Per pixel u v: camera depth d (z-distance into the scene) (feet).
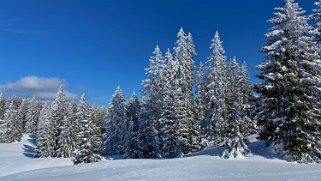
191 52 170.09
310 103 86.63
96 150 152.76
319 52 94.38
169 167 80.43
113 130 208.33
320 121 85.81
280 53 90.74
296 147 83.97
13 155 240.94
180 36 166.81
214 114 146.30
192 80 166.30
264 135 94.22
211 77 152.66
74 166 107.04
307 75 86.38
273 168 66.90
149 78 169.17
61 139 219.82
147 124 166.71
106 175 76.74
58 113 239.50
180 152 140.56
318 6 108.68
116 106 207.82
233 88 151.23
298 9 93.15
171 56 167.53
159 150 157.69
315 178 45.27
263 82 92.53
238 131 97.66
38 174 94.89
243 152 96.02
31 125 409.49
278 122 87.61
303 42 87.61
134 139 168.14
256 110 97.09
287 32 92.43
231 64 171.63
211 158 98.32
